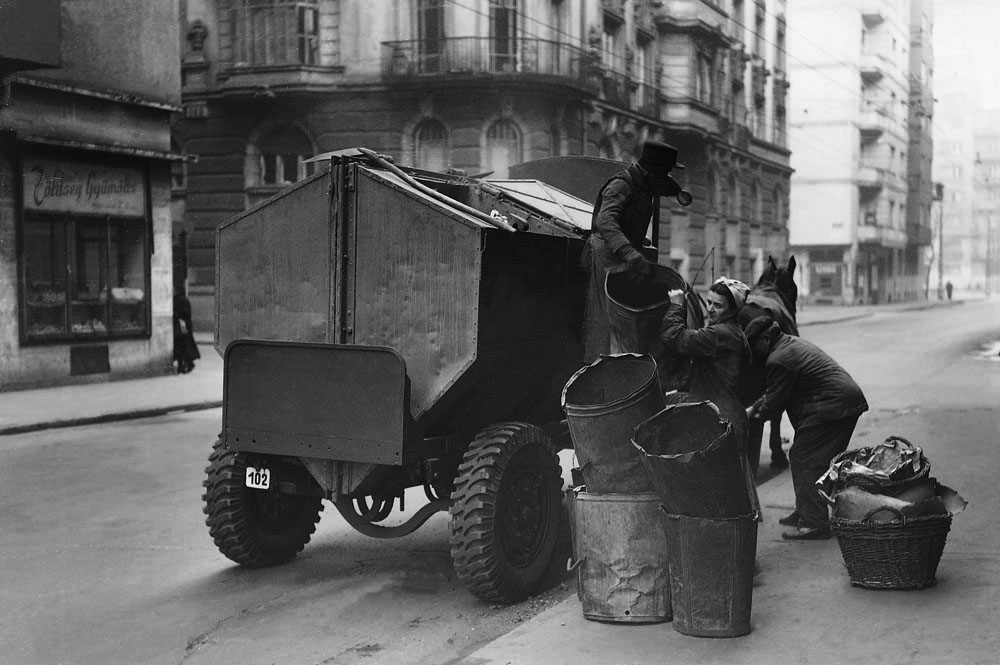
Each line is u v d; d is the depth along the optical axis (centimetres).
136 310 1944
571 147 2970
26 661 488
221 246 646
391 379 557
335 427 573
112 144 1855
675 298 574
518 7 2836
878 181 6550
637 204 618
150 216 1966
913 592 505
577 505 490
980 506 700
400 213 586
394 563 663
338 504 599
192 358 2075
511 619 545
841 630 452
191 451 1135
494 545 555
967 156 10644
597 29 3206
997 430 1082
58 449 1160
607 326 641
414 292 582
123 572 643
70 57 1769
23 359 1711
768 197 5059
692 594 452
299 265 619
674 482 442
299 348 582
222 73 2900
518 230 595
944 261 10775
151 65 1956
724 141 4194
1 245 1666
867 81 6562
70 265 1802
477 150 2778
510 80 2734
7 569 651
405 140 2823
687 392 577
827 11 6259
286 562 666
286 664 480
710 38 3975
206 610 564
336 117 2858
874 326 3844
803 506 637
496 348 583
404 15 2794
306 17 2847
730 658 425
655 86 3716
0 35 1473
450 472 618
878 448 545
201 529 759
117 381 1877
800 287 6406
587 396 521
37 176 1722
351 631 527
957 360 2208
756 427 663
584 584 489
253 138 2956
